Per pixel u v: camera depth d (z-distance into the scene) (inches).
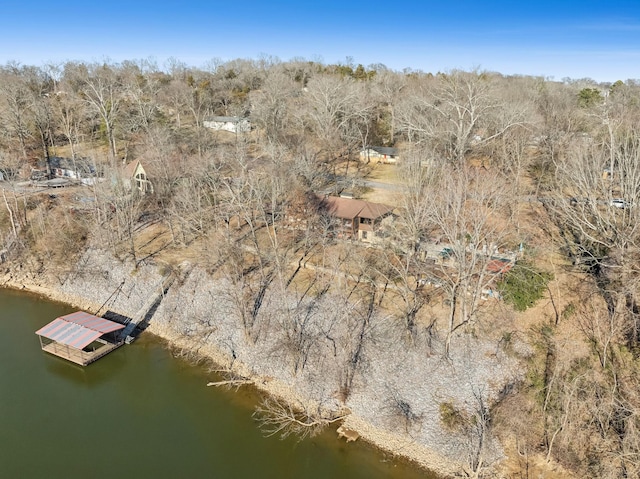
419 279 1898.4
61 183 3184.1
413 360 1624.0
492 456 1315.2
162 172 2647.6
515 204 2181.3
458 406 1464.1
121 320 2066.9
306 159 2874.0
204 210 2434.8
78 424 1560.0
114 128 3823.8
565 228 2114.9
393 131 3799.2
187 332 1952.5
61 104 4242.1
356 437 1421.0
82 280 2320.4
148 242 2474.2
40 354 1914.4
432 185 2073.1
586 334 1606.8
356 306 1846.7
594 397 1363.2
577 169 2020.2
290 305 1925.4
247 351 1797.5
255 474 1352.1
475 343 1649.9
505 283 1764.3
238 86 5447.8
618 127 2202.3
